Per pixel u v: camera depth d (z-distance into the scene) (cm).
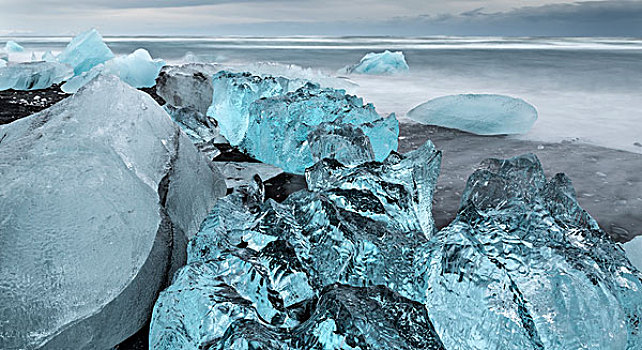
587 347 89
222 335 95
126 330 112
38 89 497
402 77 690
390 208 139
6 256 94
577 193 201
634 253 133
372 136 240
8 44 1107
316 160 215
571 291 94
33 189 102
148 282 117
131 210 116
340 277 119
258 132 255
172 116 271
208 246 127
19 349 93
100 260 105
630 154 259
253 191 161
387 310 99
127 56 567
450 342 96
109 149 120
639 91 525
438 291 101
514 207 120
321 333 92
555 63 883
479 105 343
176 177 142
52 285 97
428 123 344
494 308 92
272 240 124
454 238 106
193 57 1007
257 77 300
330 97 272
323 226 128
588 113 389
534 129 325
